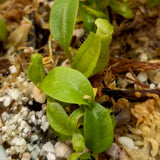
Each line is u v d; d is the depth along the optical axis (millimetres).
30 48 154
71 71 124
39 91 138
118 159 129
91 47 128
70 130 122
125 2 157
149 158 130
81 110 124
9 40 163
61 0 135
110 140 122
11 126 134
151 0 168
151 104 135
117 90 137
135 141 133
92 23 149
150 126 134
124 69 147
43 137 134
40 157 130
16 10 167
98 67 136
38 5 166
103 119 121
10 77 144
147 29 164
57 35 135
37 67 126
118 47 160
